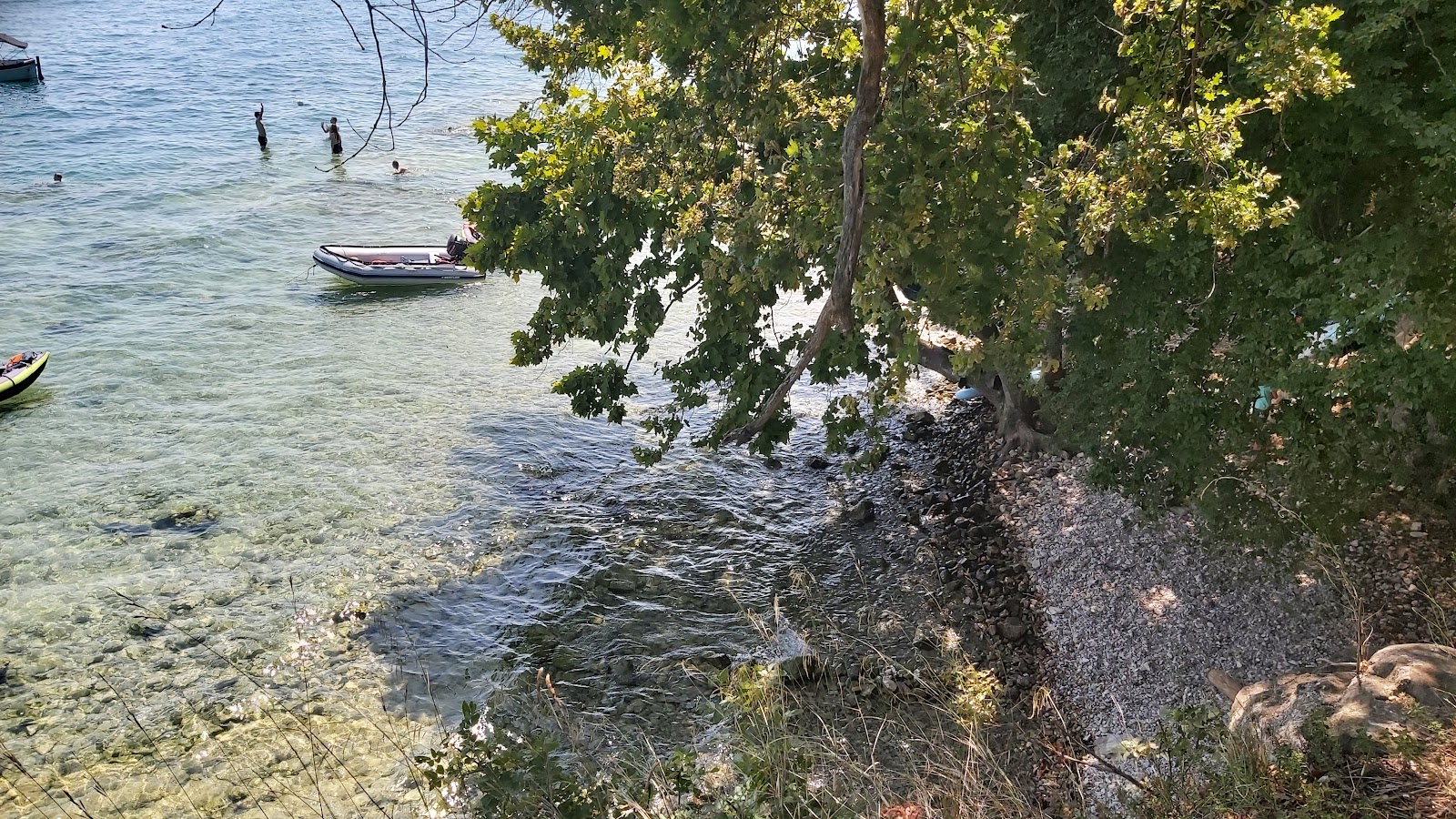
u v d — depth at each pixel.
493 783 6.27
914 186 10.66
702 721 14.54
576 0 13.46
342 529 20.12
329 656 16.42
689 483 22.58
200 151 48.44
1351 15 11.91
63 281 32.94
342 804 13.20
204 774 13.79
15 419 24.19
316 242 37.97
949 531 20.20
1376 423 14.23
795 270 12.92
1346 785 7.12
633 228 15.76
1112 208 11.45
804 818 6.77
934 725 13.25
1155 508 15.48
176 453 22.86
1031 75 12.02
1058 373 19.97
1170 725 11.78
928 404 26.30
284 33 75.12
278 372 27.41
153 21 77.56
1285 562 15.89
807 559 19.72
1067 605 17.14
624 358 29.36
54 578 18.19
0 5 79.81
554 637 17.16
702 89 12.89
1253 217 10.63
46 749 14.23
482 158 49.19
